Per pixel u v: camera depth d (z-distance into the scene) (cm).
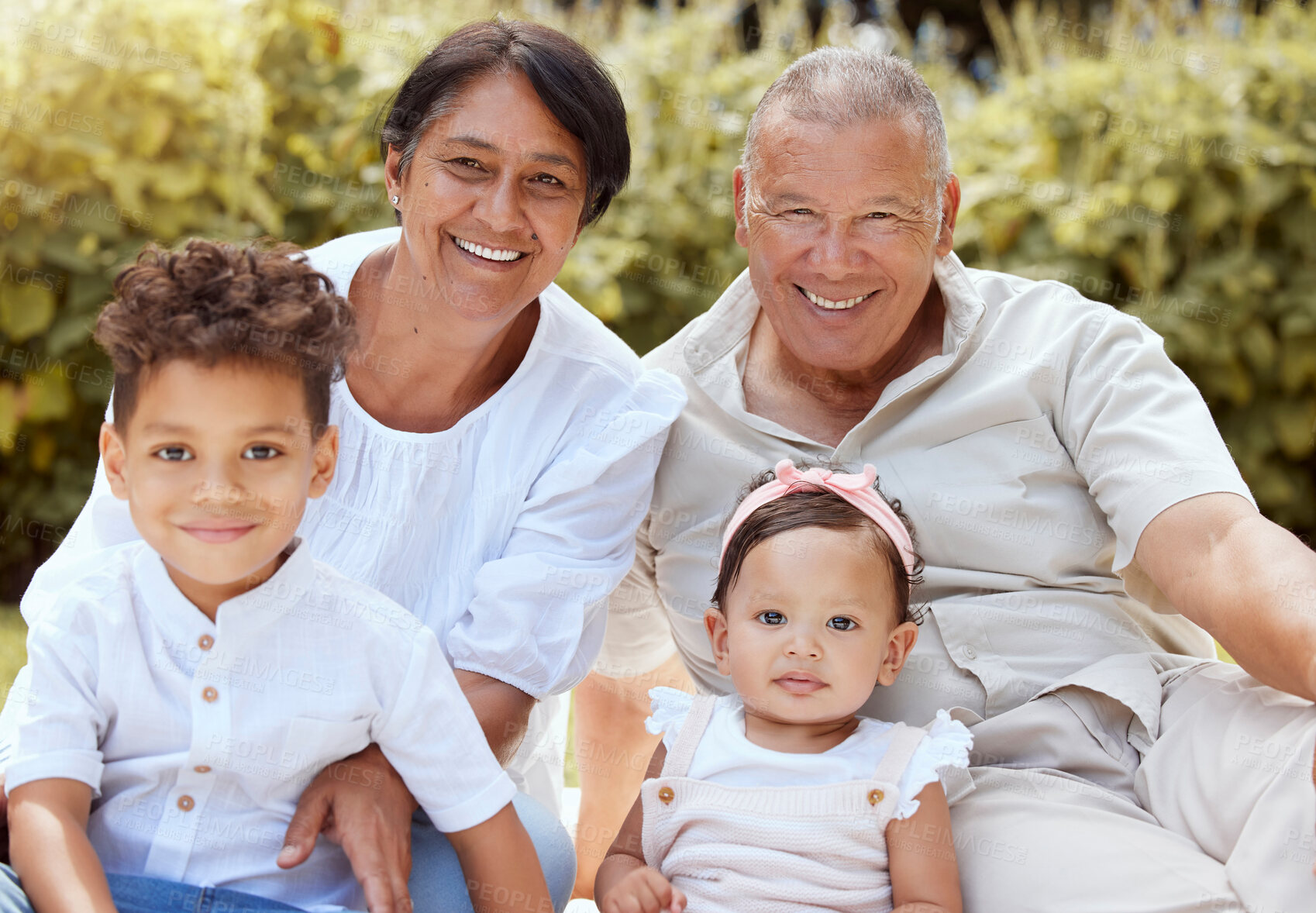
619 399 236
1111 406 225
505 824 182
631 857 205
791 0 555
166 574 172
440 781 180
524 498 226
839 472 217
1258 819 182
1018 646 224
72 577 189
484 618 213
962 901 195
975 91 622
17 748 167
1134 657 222
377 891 165
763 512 212
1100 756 212
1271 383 493
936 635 227
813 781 199
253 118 442
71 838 160
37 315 417
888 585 209
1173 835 195
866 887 194
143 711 172
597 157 219
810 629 203
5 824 175
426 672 181
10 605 445
